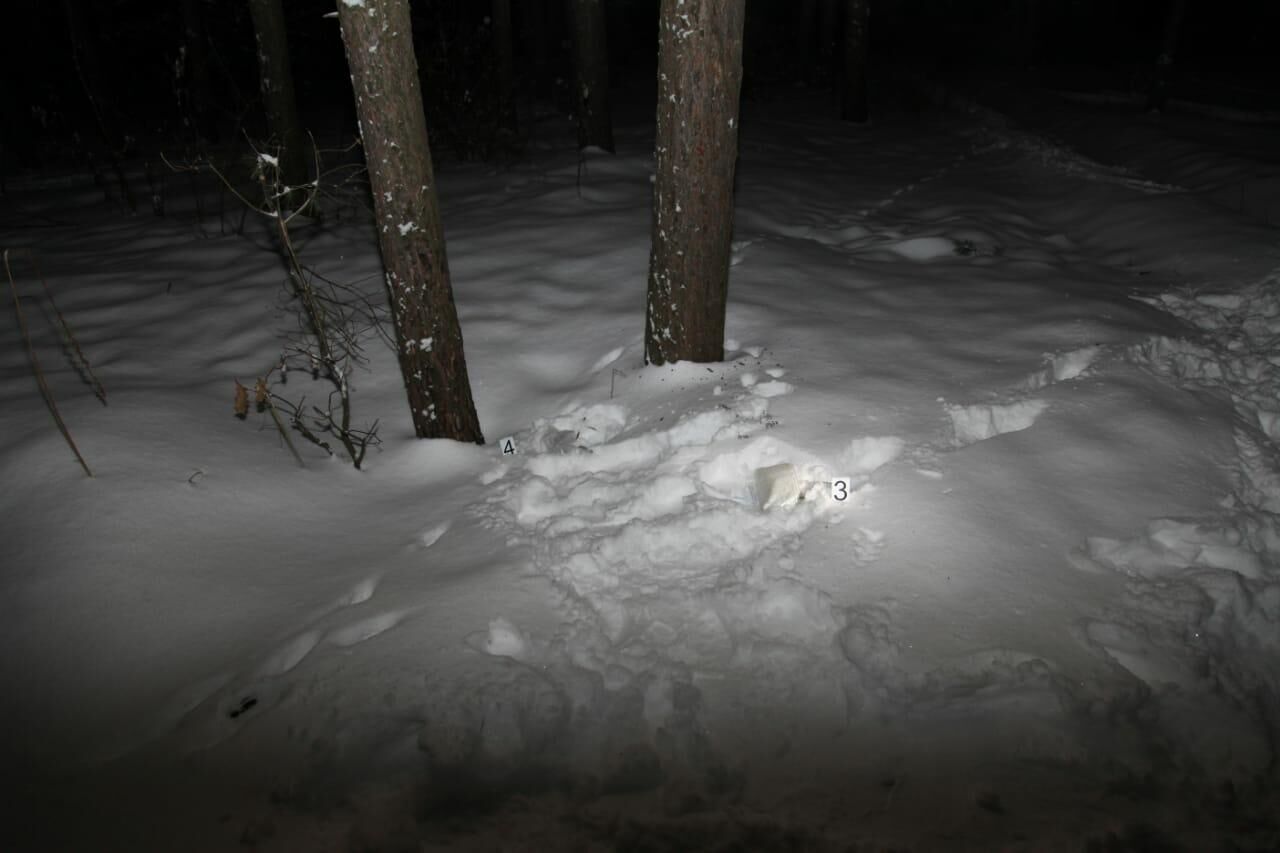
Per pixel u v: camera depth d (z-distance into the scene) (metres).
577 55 9.87
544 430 4.08
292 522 3.45
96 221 8.20
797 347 4.59
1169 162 9.58
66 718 2.56
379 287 5.92
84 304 5.88
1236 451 3.70
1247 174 8.19
